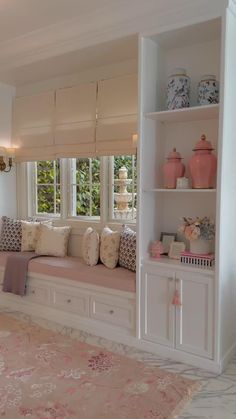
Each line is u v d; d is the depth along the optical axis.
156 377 2.30
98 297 2.97
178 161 2.71
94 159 3.77
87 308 3.05
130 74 3.31
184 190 2.54
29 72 3.70
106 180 3.61
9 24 3.00
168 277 2.55
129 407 1.98
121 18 2.69
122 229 3.33
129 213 3.50
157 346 2.64
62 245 3.68
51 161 4.16
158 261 2.63
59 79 3.88
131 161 3.48
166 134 2.94
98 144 3.54
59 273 3.22
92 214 3.82
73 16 2.85
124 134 3.35
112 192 3.61
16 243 3.96
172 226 2.96
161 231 2.98
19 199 4.38
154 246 2.76
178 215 2.92
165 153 2.95
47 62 3.38
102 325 2.96
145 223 2.76
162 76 2.89
